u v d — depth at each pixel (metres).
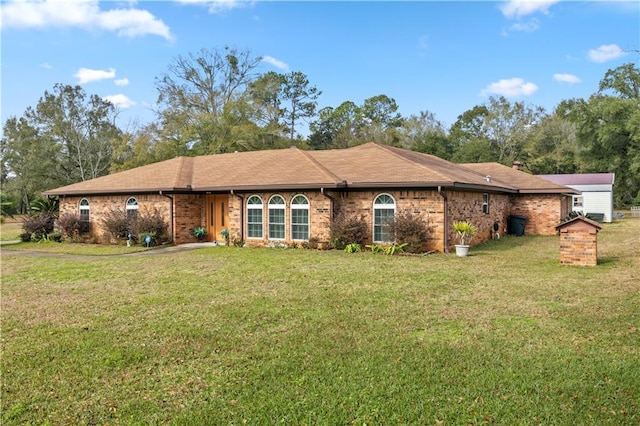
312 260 12.62
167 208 18.38
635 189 40.31
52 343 5.63
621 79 38.03
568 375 4.32
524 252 14.12
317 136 56.19
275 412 3.76
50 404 4.04
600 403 3.78
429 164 18.27
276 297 7.93
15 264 13.16
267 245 16.67
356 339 5.52
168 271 11.13
